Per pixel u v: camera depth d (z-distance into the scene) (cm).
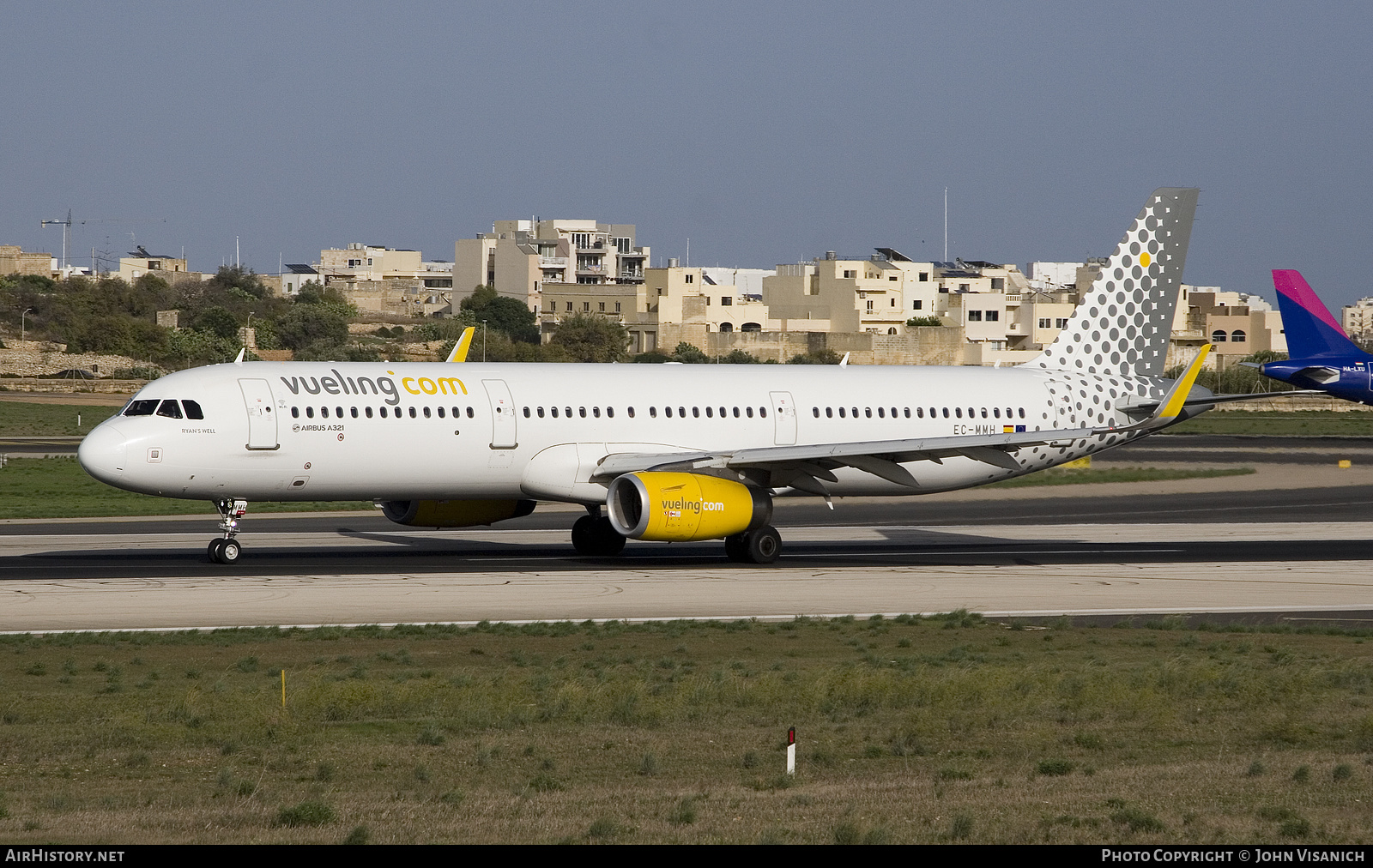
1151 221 19062
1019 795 6391
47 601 12206
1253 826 5862
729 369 17300
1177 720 8212
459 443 15212
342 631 10869
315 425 14662
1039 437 15738
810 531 19800
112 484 14262
